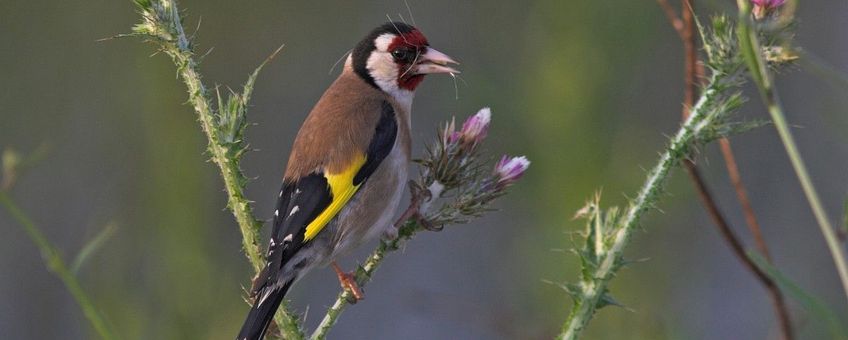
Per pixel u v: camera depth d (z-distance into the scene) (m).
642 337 10.59
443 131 7.03
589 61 11.66
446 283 14.98
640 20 11.80
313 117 8.44
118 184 14.68
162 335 11.17
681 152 6.53
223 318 11.23
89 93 15.20
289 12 15.80
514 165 6.98
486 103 12.18
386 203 8.31
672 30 13.30
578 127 11.45
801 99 14.88
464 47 14.97
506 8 14.95
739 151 14.86
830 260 14.04
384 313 15.09
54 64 15.38
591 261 6.53
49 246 6.50
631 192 11.19
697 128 6.51
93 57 15.28
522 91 12.27
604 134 11.49
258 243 6.69
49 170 15.14
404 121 8.68
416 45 8.77
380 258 6.93
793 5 6.12
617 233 6.57
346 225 8.03
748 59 5.24
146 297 11.55
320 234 7.91
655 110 13.17
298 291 14.60
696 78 9.32
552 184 11.32
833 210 14.39
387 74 8.77
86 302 6.49
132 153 14.72
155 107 12.38
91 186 14.97
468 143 6.97
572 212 11.12
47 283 15.44
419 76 8.85
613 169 11.34
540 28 12.06
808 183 5.13
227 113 6.61
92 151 15.07
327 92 8.80
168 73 12.44
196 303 11.26
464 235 15.16
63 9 15.32
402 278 15.24
